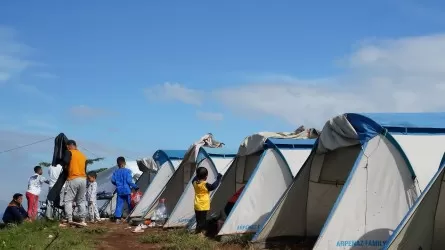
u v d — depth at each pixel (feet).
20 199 53.26
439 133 35.42
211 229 46.06
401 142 34.04
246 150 48.98
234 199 46.80
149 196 63.46
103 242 43.39
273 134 48.32
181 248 39.14
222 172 55.72
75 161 51.06
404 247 29.32
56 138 52.21
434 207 29.84
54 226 48.65
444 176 29.68
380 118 35.27
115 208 67.82
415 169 33.32
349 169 40.16
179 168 60.18
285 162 45.03
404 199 33.40
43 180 62.49
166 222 52.85
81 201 51.52
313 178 40.78
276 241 40.88
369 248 33.19
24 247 36.60
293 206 41.01
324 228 33.27
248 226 43.75
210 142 59.72
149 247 41.29
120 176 63.16
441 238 31.01
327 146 37.86
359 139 35.22
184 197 53.62
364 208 33.71
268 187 44.80
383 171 34.04
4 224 52.16
